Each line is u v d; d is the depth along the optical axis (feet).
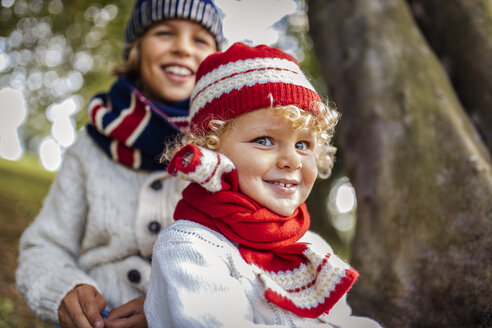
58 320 4.75
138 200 5.29
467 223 5.50
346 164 7.52
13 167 35.50
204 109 4.12
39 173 37.17
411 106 6.77
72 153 5.77
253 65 3.99
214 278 3.45
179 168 3.59
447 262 5.41
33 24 21.86
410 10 8.91
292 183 3.99
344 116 7.63
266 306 3.67
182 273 3.45
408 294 5.54
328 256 4.01
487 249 5.23
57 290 4.78
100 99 6.01
